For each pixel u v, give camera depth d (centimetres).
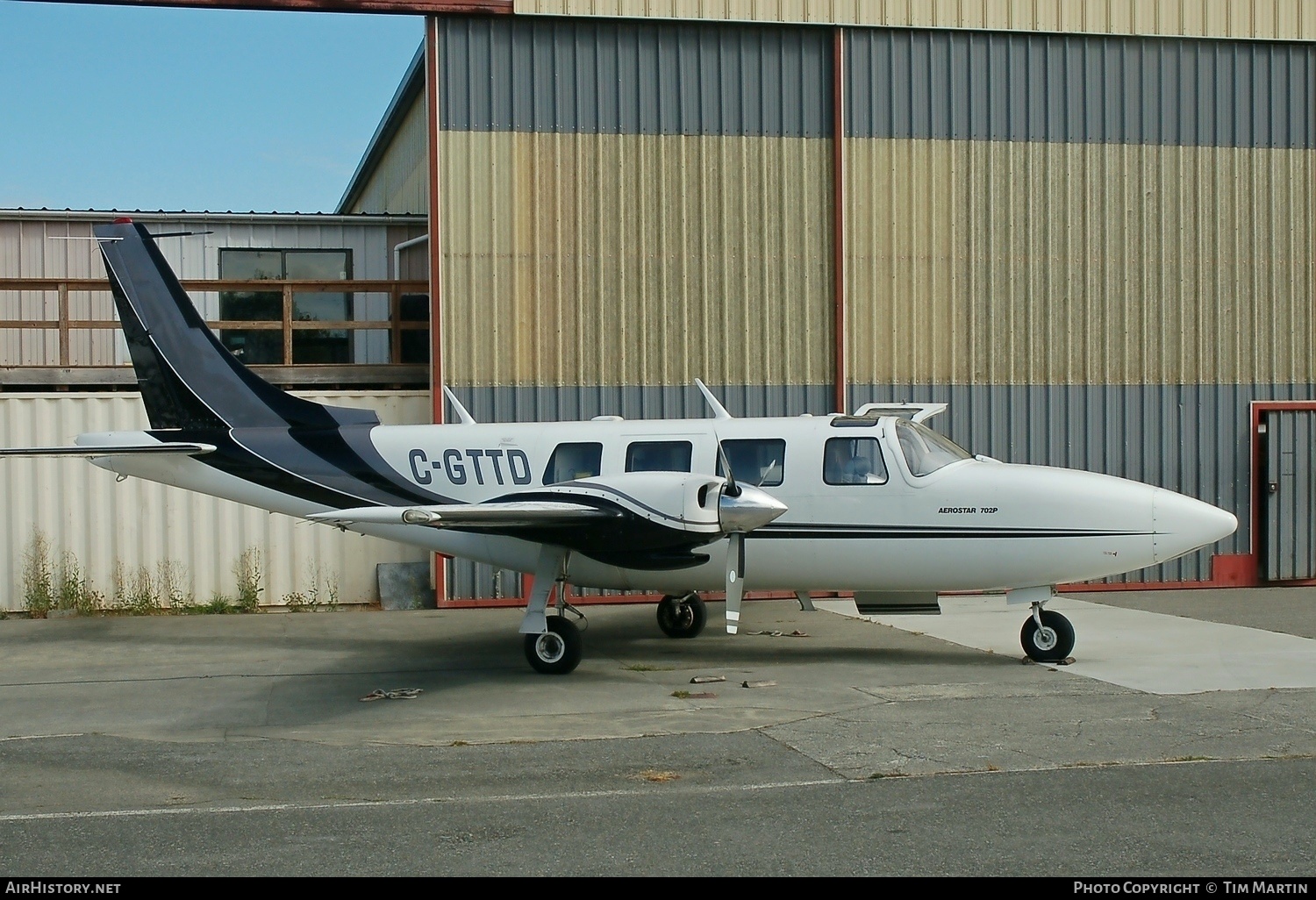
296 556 1552
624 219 1556
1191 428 1644
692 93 1562
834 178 1580
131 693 1002
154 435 1284
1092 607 1473
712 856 559
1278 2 1653
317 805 654
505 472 1195
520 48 1538
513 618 1448
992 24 1597
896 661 1110
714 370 1569
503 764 743
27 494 1502
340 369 1611
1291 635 1238
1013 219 1611
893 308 1596
